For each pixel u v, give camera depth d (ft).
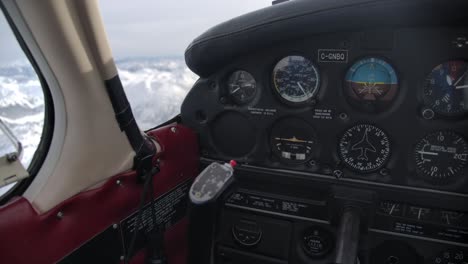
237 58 1.66
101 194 1.28
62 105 1.17
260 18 1.48
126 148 1.35
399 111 1.52
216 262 1.94
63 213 1.16
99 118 1.24
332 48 1.53
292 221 1.79
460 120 1.46
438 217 1.57
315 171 1.71
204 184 1.35
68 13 1.05
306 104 1.65
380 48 1.47
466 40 1.36
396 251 1.67
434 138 1.51
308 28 1.47
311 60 1.58
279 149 1.77
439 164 1.53
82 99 1.19
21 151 1.07
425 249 1.61
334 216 1.68
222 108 1.77
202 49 1.57
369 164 1.63
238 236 1.90
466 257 1.57
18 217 1.04
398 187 1.59
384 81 1.53
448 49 1.39
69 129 1.19
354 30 1.48
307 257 1.81
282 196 1.78
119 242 1.39
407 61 1.45
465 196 1.50
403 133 1.54
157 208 1.59
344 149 1.65
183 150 1.73
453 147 1.50
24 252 1.05
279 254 1.83
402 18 1.35
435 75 1.45
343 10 1.36
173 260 1.78
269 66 1.64
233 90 1.76
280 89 1.68
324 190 1.71
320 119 1.64
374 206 1.61
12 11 0.99
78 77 1.15
